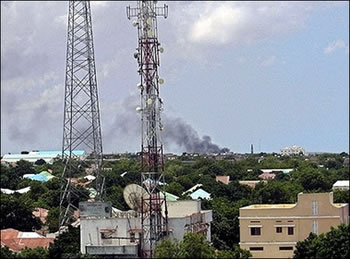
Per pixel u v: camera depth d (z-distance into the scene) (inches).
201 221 7111.2
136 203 6565.0
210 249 5949.8
